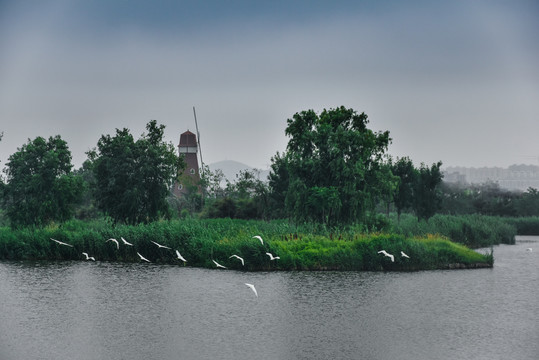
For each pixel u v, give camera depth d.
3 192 73.44
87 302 40.34
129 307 38.94
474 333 32.94
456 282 48.28
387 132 74.56
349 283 47.56
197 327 34.06
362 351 29.70
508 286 46.69
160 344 30.75
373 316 36.84
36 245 62.56
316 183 69.12
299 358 28.56
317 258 54.50
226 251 55.47
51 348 29.98
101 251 61.28
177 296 42.38
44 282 47.84
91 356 28.77
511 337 32.19
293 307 39.16
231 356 28.88
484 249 74.25
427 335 32.59
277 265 54.16
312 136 70.25
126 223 72.69
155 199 74.75
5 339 31.50
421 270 54.59
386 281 48.53
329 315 37.09
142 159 73.81
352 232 60.94
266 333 32.88
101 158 73.94
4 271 53.66
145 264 58.06
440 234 72.25
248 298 41.78
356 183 68.50
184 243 58.56
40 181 71.88
